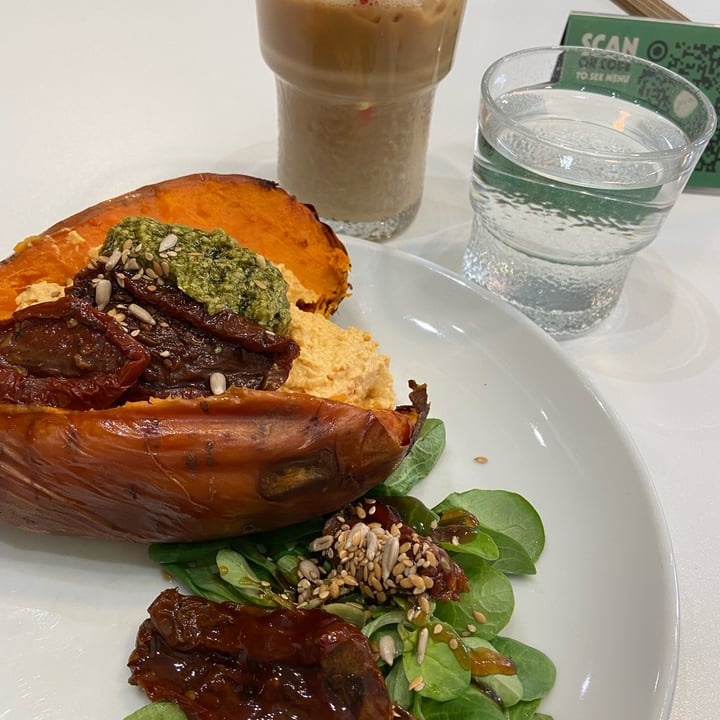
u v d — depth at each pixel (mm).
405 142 321
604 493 237
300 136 322
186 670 192
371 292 297
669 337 315
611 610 211
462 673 192
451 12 292
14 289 236
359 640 182
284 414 201
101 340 205
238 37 481
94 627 204
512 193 283
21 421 195
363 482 209
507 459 252
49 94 414
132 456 195
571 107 319
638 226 281
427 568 204
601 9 506
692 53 349
